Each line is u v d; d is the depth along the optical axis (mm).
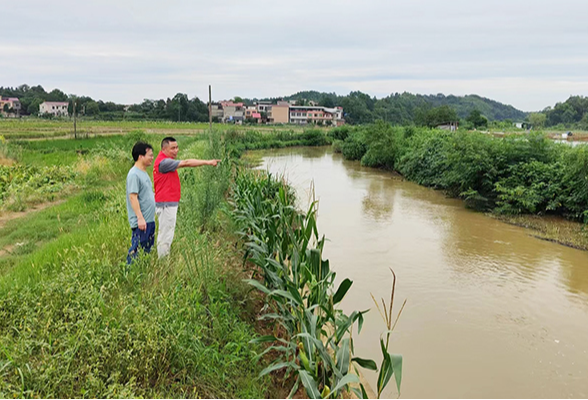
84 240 6332
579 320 5734
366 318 5688
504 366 4664
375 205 13102
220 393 3539
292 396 3785
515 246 8891
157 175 5664
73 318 3932
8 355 3361
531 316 5824
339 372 3527
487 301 6258
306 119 95250
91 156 16938
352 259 7996
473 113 56219
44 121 56656
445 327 5492
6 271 5527
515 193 11633
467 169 13117
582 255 8344
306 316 4066
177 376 3664
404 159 19766
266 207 6961
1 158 15164
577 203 10930
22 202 9750
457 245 8945
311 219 4984
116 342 3633
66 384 3309
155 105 97062
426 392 4191
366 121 100812
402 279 7043
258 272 5969
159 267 5188
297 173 20875
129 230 6629
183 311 4242
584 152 10461
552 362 4766
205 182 8406
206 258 5266
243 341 4195
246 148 34719
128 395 3119
